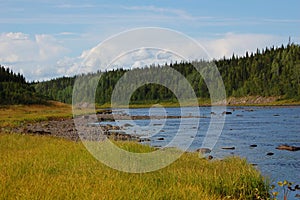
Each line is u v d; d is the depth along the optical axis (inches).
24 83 5556.1
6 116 2878.9
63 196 369.7
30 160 566.9
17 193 364.5
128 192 395.2
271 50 6048.2
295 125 1838.1
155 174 529.3
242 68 5851.4
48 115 3034.0
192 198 407.5
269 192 516.7
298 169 778.2
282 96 5022.1
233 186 487.8
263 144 1177.4
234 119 2314.2
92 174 494.6
